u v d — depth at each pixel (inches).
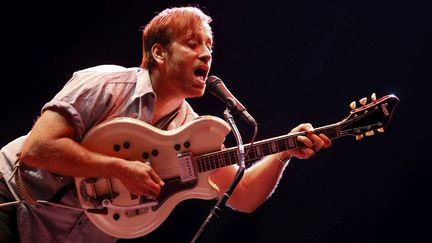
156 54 105.8
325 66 190.9
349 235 183.0
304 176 188.5
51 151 96.6
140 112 103.0
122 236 102.8
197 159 101.8
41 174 102.5
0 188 104.0
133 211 102.9
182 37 104.3
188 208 190.7
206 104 191.9
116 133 100.7
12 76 190.5
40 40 191.5
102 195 102.3
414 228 179.5
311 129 101.3
